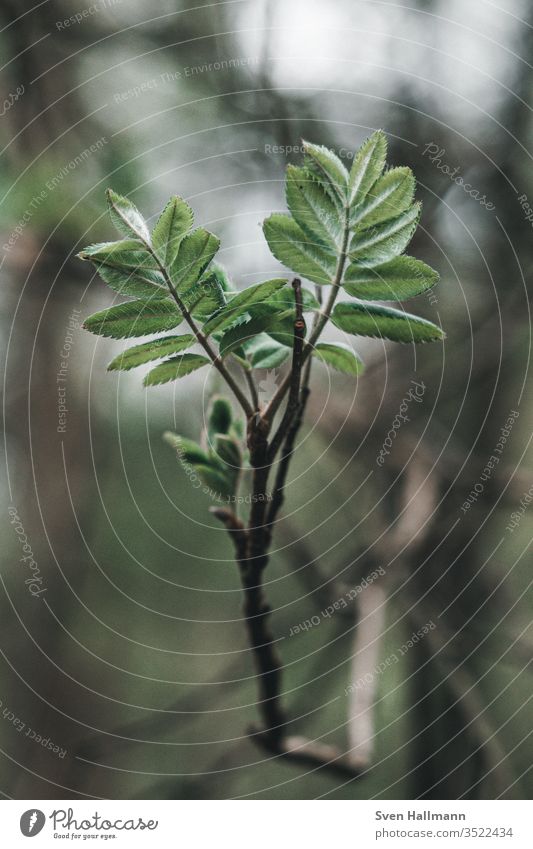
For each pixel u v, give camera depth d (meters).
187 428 0.71
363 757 0.46
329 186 0.37
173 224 0.36
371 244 0.37
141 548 0.94
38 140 0.74
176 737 1.06
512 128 0.81
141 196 0.64
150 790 1.00
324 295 0.40
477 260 0.81
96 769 1.00
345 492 0.83
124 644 1.03
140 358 0.37
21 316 0.77
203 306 0.37
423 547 0.73
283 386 0.38
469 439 0.81
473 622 0.77
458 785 0.74
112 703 1.04
